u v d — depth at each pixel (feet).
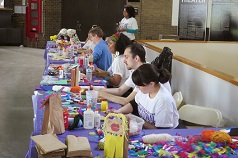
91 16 42.29
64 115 8.05
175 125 9.51
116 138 6.49
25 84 24.97
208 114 10.65
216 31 30.35
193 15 29.86
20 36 44.24
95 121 8.25
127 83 12.14
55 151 6.17
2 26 44.04
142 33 42.22
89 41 22.53
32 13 42.91
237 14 30.30
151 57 20.81
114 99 11.02
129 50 11.48
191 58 23.45
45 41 43.04
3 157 13.23
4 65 31.40
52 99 7.69
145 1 41.65
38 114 9.11
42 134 7.31
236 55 23.65
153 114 9.35
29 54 38.11
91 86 11.96
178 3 29.71
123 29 25.81
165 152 6.87
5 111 18.84
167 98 9.27
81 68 15.89
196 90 14.58
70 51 19.07
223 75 12.32
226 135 7.45
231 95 11.67
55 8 42.29
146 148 7.10
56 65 16.29
